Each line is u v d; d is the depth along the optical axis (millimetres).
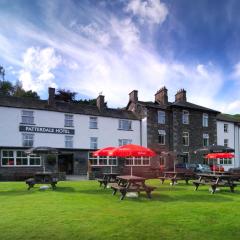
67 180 25797
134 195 14203
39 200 12805
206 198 13852
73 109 35312
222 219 9242
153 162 38562
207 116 44219
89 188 18016
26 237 7305
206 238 7344
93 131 35906
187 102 44531
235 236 7520
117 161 36500
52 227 8164
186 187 19062
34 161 31391
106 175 19688
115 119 37781
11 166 30141
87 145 35281
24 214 9750
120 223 8633
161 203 12266
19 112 31375
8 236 7371
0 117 30281
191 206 11500
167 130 40281
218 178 16312
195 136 42250
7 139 30359
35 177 17578
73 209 10664
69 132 34188
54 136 33156
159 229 8070
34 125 32062
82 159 34500
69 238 7254
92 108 37562
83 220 8945
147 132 38469
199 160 42000
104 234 7574
